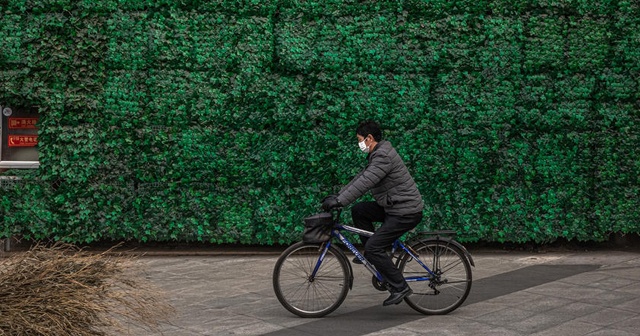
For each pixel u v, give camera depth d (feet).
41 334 14.75
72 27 30.30
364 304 23.67
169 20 30.32
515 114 30.71
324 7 30.35
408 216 21.66
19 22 30.19
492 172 30.89
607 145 30.78
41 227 30.86
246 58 30.45
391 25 30.40
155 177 30.96
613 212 30.99
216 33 30.42
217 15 30.37
